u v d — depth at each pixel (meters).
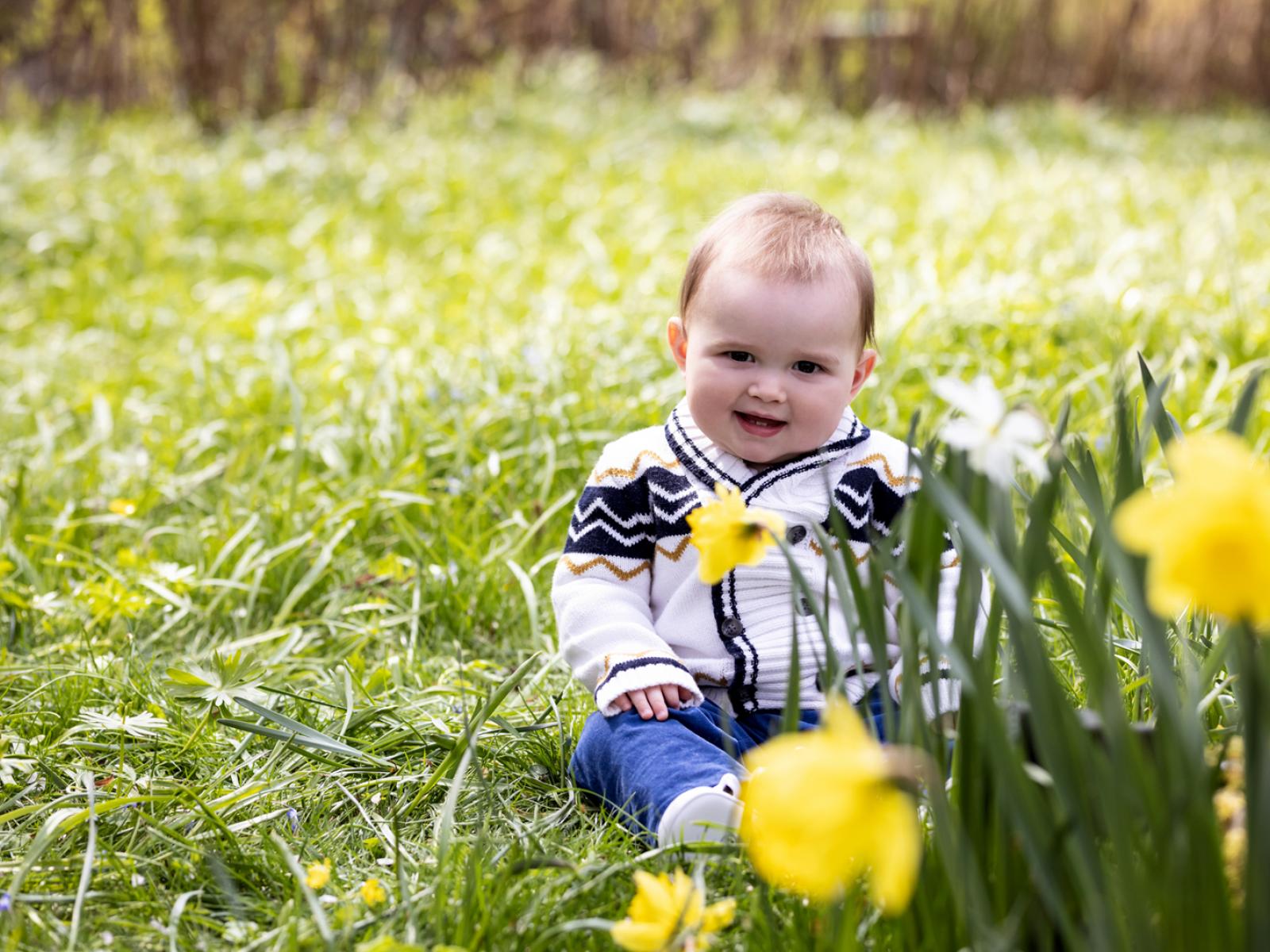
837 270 1.94
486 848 1.67
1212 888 1.04
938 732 1.27
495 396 3.66
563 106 10.46
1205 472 0.88
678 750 1.77
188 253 6.66
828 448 2.00
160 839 1.73
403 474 3.29
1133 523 0.88
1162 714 1.12
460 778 1.62
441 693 2.25
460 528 3.08
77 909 1.47
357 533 3.07
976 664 1.22
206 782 1.94
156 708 2.14
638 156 9.02
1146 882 1.12
